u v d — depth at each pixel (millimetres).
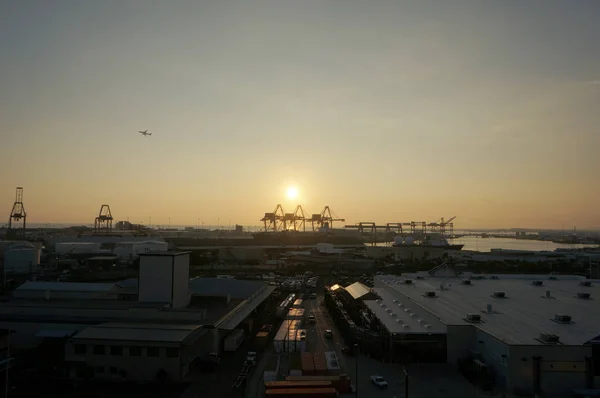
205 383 27312
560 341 26438
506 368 25844
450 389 26188
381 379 27172
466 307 36656
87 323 32750
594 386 25188
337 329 41562
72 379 27594
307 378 26828
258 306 47594
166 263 37688
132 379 27516
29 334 32562
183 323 32562
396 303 42281
